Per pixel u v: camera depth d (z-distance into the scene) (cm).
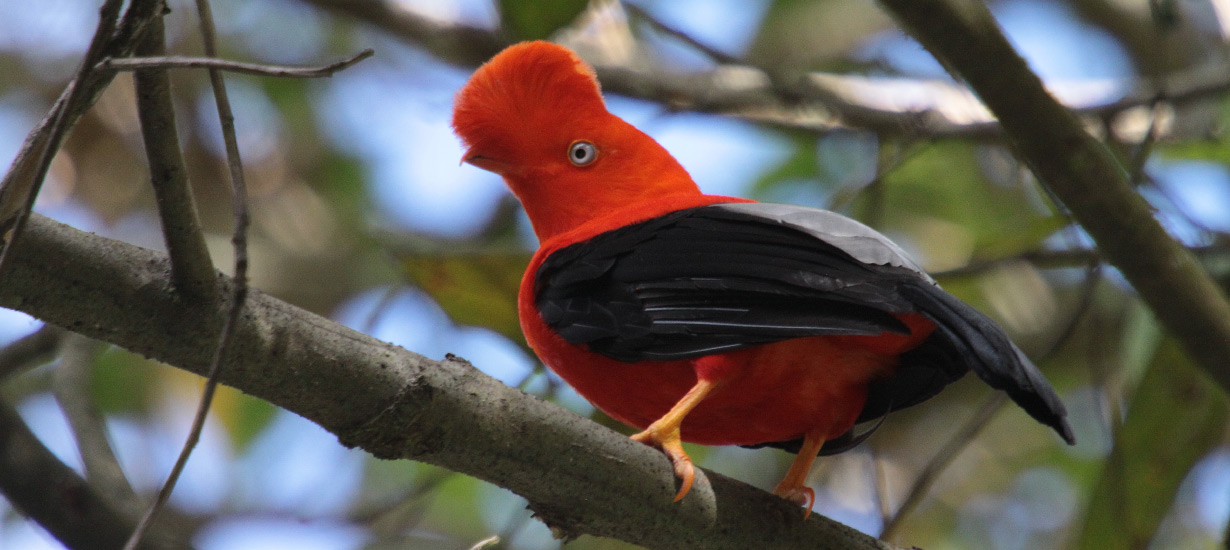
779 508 720
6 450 869
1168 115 1352
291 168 1684
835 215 795
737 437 846
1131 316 1194
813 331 692
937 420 1574
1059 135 812
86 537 861
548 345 833
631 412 845
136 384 1519
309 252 1631
